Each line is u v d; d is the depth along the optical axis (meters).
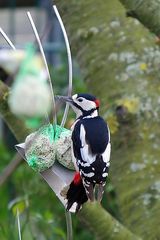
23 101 6.94
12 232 10.06
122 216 9.13
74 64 12.82
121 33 9.73
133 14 7.49
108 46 9.70
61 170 7.55
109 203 11.81
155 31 7.47
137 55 9.62
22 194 11.88
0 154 13.19
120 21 9.79
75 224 11.74
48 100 7.00
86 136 7.28
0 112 7.65
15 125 7.64
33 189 11.66
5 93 7.53
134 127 9.30
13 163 10.87
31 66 6.97
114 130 9.32
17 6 17.69
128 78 9.55
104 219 7.59
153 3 7.43
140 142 9.27
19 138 7.69
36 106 6.96
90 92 9.68
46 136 7.47
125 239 7.64
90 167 7.16
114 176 9.32
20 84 6.93
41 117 7.38
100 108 9.50
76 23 9.81
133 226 8.91
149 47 9.70
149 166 9.14
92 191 7.13
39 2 15.06
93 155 7.20
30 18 7.44
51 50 13.17
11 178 12.05
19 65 8.40
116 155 9.32
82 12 9.82
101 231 7.60
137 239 7.66
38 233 10.59
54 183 7.50
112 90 9.50
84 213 7.53
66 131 7.62
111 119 9.33
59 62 13.82
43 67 7.41
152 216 8.86
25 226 9.99
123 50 9.67
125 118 9.31
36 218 10.59
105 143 7.29
